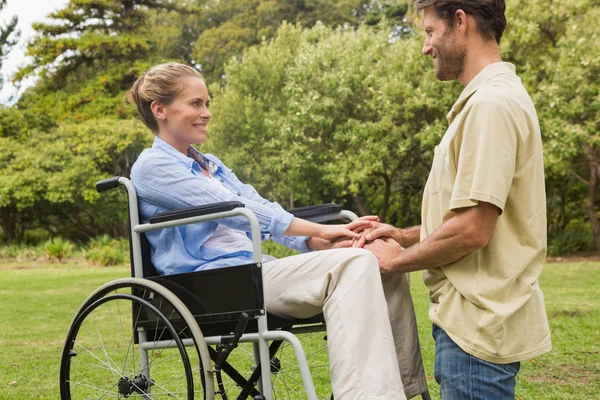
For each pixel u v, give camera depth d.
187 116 2.49
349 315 2.02
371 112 17.45
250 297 2.11
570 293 8.71
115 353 5.28
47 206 23.75
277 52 21.25
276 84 20.83
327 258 2.16
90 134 23.42
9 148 23.11
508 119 1.99
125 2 29.22
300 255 2.24
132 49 28.86
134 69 27.81
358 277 2.07
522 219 2.04
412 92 16.27
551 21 15.45
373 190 21.34
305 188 19.31
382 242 2.34
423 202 2.25
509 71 2.10
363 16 33.16
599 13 14.35
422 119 17.16
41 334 6.60
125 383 2.31
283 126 17.62
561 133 14.16
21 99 29.12
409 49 16.83
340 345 1.99
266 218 2.36
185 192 2.38
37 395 3.99
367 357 1.98
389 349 2.00
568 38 14.44
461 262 2.07
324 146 18.14
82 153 23.08
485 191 1.95
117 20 29.28
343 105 17.69
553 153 14.34
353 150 17.52
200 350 2.10
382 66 17.45
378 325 2.02
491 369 2.02
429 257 2.05
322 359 4.56
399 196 21.28
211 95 22.55
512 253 2.03
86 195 22.36
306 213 2.66
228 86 22.08
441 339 2.12
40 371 4.73
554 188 18.72
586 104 14.53
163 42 34.53
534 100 14.55
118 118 26.73
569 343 5.25
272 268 2.26
